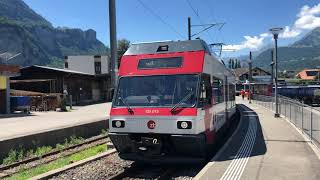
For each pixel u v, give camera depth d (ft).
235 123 80.43
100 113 123.75
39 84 176.14
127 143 38.93
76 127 65.41
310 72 524.93
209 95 41.24
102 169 39.29
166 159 38.27
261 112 103.24
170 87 38.60
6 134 65.31
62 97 144.05
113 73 51.03
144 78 39.83
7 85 120.16
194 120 36.58
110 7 51.24
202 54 39.34
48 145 57.52
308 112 52.03
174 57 39.78
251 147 44.55
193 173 37.70
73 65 283.59
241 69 423.64
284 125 68.39
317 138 45.47
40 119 98.84
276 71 87.86
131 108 38.68
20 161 46.68
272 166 34.22
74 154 51.62
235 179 29.91
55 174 36.50
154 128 37.60
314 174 31.04
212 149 46.19
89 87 214.07
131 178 36.60
